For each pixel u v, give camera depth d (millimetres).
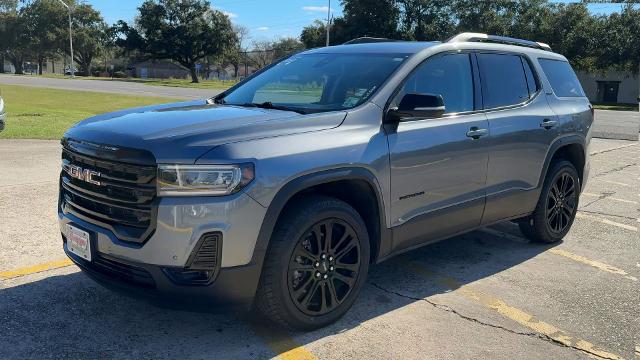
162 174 3096
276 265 3344
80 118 16156
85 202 3488
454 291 4484
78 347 3404
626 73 53219
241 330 3695
